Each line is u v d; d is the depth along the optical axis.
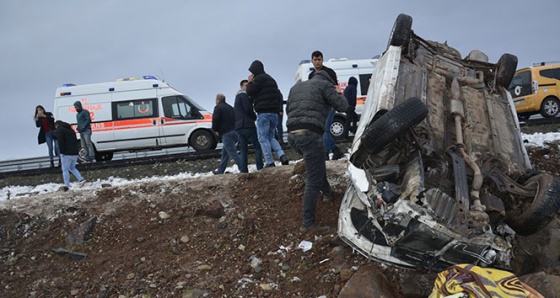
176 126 13.81
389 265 4.84
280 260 5.76
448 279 3.81
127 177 10.91
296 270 5.57
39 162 13.63
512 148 5.31
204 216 6.80
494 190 4.66
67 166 9.73
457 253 4.22
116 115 13.96
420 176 4.30
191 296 5.23
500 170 4.83
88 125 12.20
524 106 14.96
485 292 3.52
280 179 7.54
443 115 5.45
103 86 14.14
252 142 8.58
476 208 4.11
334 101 5.81
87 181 10.76
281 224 6.47
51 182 11.17
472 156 4.84
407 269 5.00
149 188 7.53
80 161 13.90
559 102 14.67
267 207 6.91
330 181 7.23
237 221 6.63
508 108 6.10
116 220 6.86
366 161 4.88
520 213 4.55
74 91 14.14
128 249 6.30
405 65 6.07
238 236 6.34
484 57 7.37
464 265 3.90
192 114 13.84
